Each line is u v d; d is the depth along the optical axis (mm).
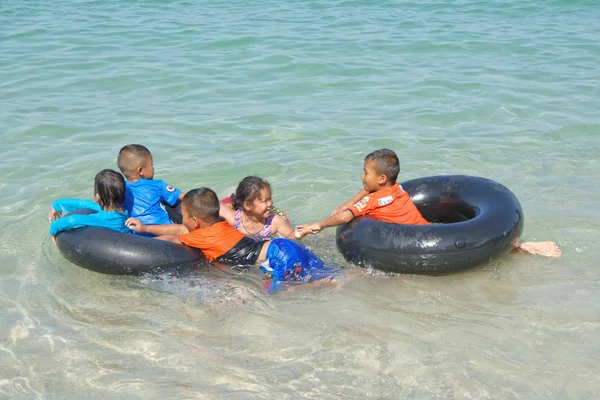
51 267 5180
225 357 4023
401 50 11516
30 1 15297
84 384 3805
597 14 14227
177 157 7176
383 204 5219
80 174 6742
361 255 5027
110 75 10031
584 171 6816
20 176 6691
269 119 8328
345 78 9984
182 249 5020
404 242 4859
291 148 7445
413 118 8391
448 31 12805
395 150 7395
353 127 8070
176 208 5727
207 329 4336
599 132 7848
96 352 4102
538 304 4531
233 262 5020
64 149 7352
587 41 12055
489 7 14883
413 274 4973
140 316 4512
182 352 4086
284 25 13211
